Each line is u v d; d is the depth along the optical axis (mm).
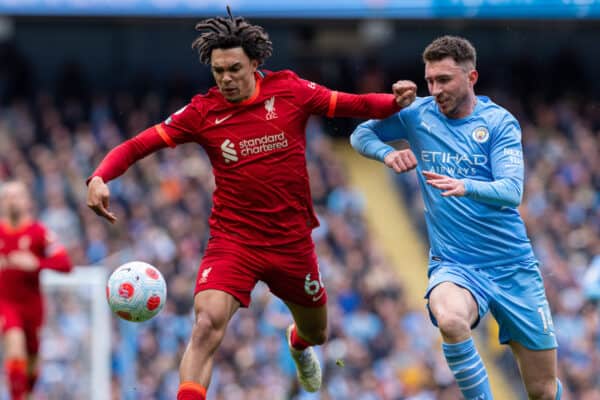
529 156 81000
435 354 55531
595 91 92250
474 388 19750
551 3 75500
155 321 53344
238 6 78250
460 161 21047
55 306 43188
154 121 85688
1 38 88375
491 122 21047
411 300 69125
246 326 55125
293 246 20922
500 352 57969
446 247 21359
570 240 68688
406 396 52812
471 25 81312
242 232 20641
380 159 21500
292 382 51031
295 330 23578
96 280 43625
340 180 77312
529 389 22125
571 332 55969
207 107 20547
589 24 78938
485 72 92312
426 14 76938
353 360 54344
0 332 39188
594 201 74375
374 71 92312
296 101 20578
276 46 94188
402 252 75312
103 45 89938
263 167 20438
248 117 20406
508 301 21203
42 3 77750
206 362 19656
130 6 78000
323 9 78375
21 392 35125
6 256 35656
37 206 68188
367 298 60969
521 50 92688
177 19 78875
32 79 88438
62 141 79562
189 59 90875
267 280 21234
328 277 61469
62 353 42812
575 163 79750
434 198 21406
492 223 21094
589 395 52625
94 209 19859
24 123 81812
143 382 50125
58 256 36125
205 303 20016
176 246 62750
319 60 94688
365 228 73688
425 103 21797
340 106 20625
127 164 20516
